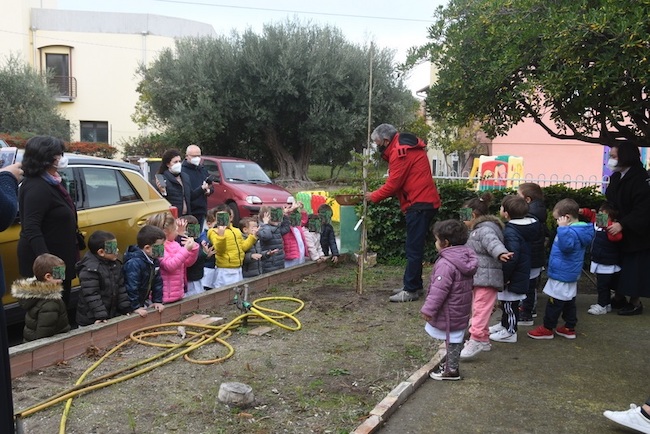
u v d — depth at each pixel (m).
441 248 4.71
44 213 5.06
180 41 25.20
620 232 6.39
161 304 5.94
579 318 6.52
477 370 4.94
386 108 24.22
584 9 5.61
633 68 5.32
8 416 2.46
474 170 19.34
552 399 4.35
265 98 23.45
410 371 4.84
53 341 4.79
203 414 3.93
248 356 5.09
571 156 20.42
